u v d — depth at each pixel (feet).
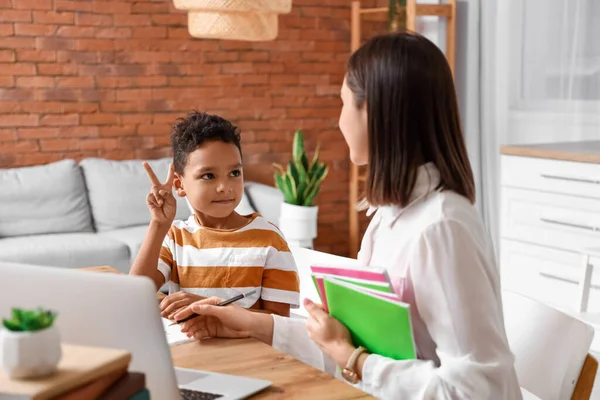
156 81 16.83
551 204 13.23
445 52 16.70
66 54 15.98
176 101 17.06
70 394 3.05
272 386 4.27
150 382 3.58
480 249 4.21
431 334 4.26
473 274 4.12
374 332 4.37
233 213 6.50
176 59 16.94
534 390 5.01
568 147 13.71
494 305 4.18
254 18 9.00
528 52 15.61
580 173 12.62
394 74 4.22
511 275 14.19
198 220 6.46
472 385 4.04
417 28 17.12
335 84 18.58
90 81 16.25
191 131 6.11
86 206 15.35
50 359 3.06
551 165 13.14
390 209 4.47
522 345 5.17
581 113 15.06
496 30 16.01
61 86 16.02
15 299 3.68
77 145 16.30
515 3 15.66
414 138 4.28
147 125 16.85
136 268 6.15
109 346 3.60
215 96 17.42
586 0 14.76
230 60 17.46
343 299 4.39
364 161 4.65
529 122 15.74
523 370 5.11
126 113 16.65
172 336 5.32
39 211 14.78
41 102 15.90
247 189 16.88
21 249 13.30
